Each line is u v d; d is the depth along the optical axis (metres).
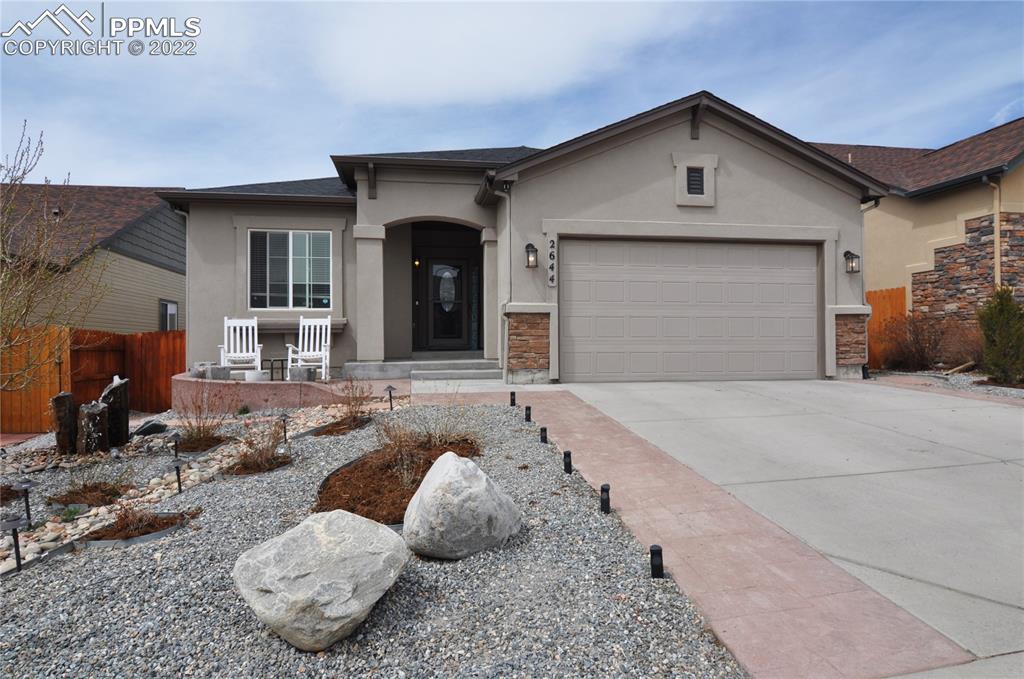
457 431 5.57
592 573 3.11
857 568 3.26
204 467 5.54
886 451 5.52
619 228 9.58
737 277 10.06
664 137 9.75
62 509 4.44
